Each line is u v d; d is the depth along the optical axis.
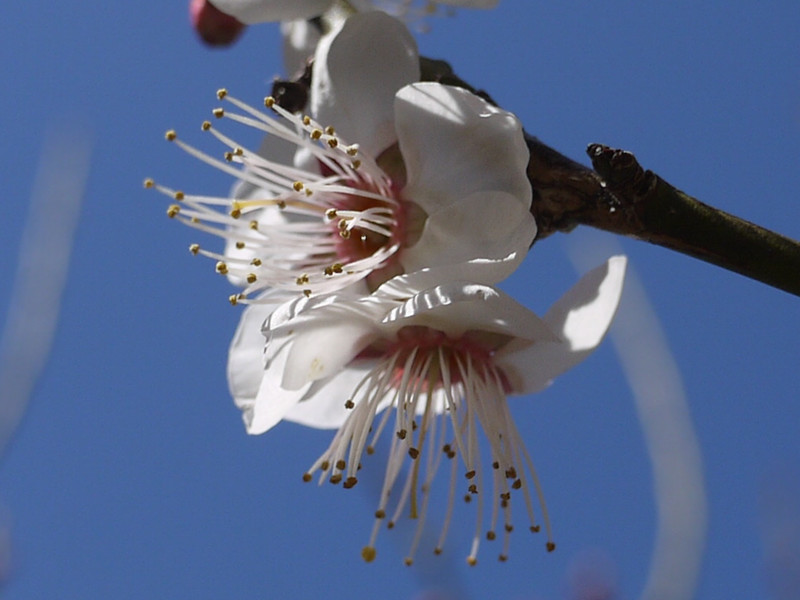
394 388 0.20
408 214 0.20
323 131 0.20
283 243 0.20
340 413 0.21
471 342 0.20
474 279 0.19
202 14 0.22
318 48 0.20
